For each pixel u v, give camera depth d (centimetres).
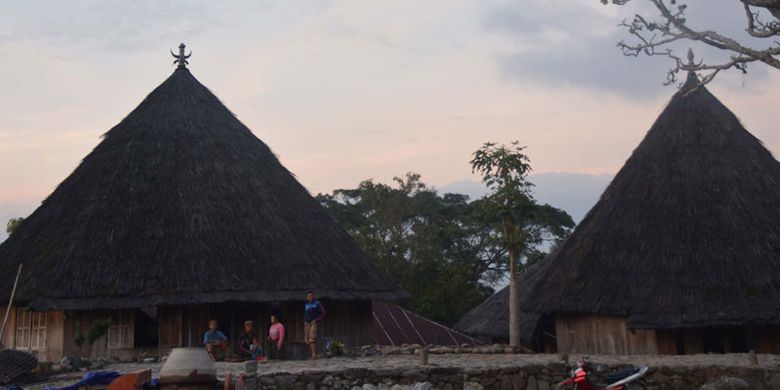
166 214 2316
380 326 3969
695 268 2280
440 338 3956
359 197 6216
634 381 1502
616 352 2416
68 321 2172
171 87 2811
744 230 2348
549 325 3322
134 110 2759
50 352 2177
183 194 2392
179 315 2245
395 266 5291
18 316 2286
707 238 2341
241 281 2197
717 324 2169
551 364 1525
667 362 1667
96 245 2200
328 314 2483
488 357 1975
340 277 2427
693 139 2658
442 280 5212
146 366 1884
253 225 2383
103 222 2266
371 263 2677
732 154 2598
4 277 2227
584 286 2445
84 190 2416
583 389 1342
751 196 2459
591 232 2630
